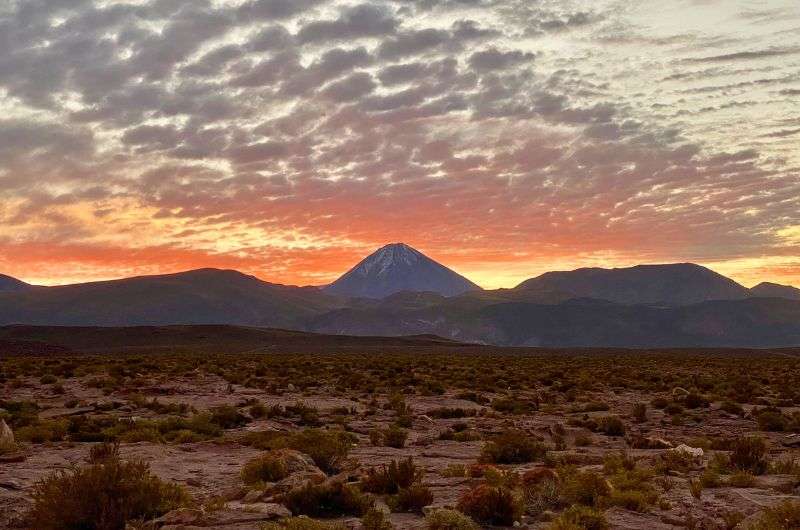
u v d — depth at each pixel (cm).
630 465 1694
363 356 11325
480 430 2741
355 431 2711
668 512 1254
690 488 1433
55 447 2058
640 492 1351
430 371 6581
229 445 2128
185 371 6006
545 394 4356
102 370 5934
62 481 1145
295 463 1584
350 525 1149
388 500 1320
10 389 4203
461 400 4028
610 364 8975
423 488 1306
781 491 1452
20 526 1134
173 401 3684
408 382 5084
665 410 3550
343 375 5756
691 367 8269
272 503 1259
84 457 1844
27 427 2327
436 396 4250
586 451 2173
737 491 1445
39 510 1111
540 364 8719
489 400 4047
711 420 3181
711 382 5306
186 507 1190
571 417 3247
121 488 1155
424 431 2742
